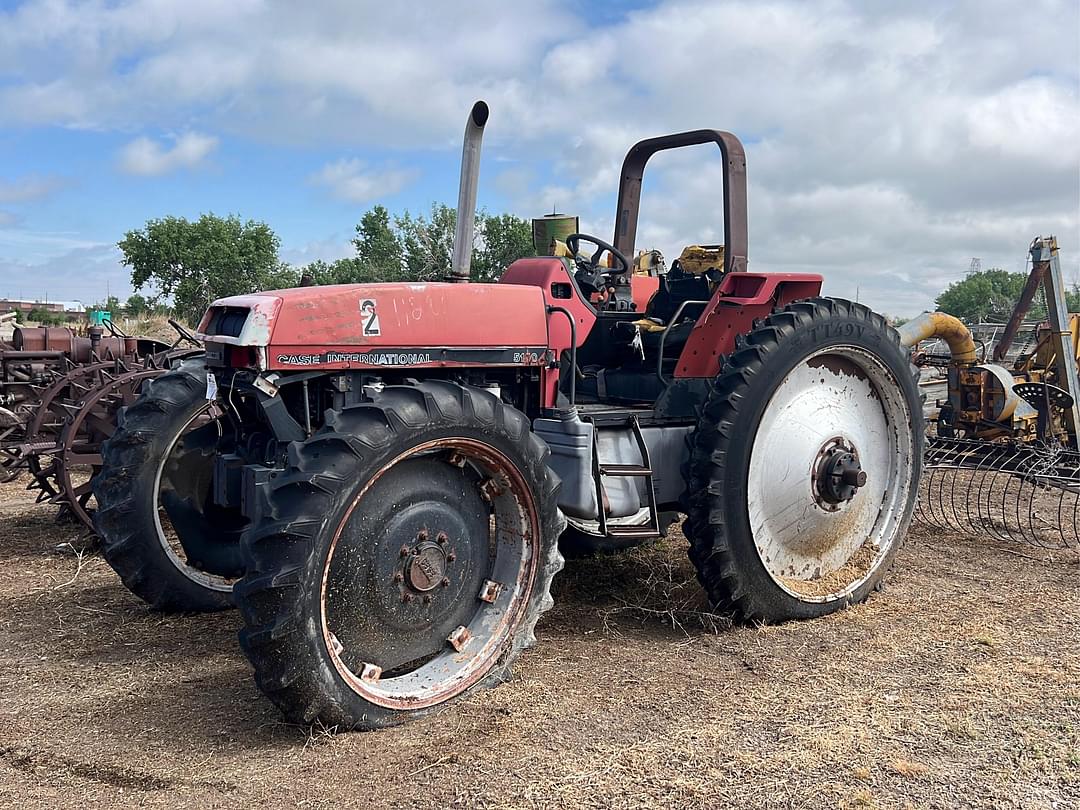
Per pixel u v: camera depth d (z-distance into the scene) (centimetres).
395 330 360
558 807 259
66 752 300
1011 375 866
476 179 407
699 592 473
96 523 440
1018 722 315
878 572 468
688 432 450
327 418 317
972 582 494
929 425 954
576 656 386
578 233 489
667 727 312
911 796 267
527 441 351
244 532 306
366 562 322
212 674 374
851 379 467
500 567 365
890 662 376
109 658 395
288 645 291
